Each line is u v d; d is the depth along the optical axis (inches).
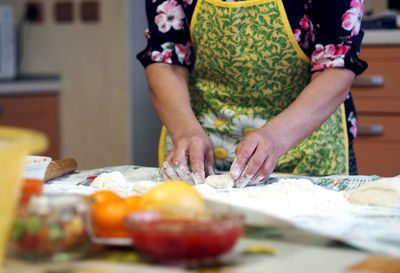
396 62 102.0
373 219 43.6
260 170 56.5
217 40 66.1
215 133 69.2
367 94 103.8
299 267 34.3
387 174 104.6
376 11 123.5
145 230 34.6
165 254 34.4
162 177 57.3
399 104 102.7
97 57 131.7
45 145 35.4
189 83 70.5
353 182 55.8
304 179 53.4
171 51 68.3
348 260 35.4
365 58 103.2
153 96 67.2
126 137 130.0
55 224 35.1
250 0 64.1
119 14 128.0
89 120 134.0
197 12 66.3
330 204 47.6
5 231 34.0
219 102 68.8
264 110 68.2
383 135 104.0
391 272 33.5
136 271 33.8
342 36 62.2
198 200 39.2
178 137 61.7
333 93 61.8
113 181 54.4
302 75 66.7
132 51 128.6
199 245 34.3
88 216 36.4
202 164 57.0
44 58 139.0
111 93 130.6
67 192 52.2
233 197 49.3
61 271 33.7
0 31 136.2
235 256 36.0
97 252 36.7
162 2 68.2
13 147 33.8
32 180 40.4
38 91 135.2
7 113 132.1
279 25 64.3
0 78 136.1
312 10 63.5
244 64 66.2
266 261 35.3
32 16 139.6
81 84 134.5
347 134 71.5
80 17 133.2
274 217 42.6
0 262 34.1
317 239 38.9
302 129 60.2
